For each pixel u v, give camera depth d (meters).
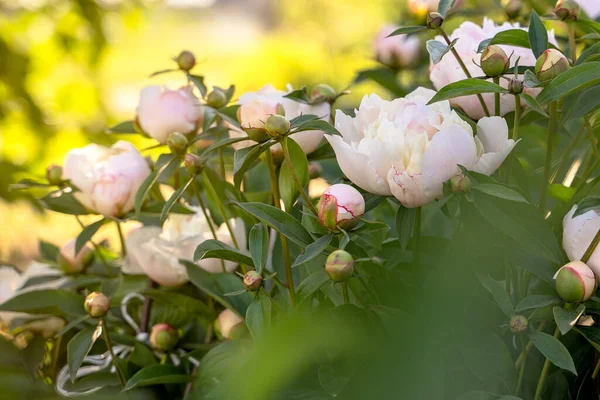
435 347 1.67
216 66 10.20
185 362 2.03
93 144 2.04
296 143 1.83
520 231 1.73
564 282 1.69
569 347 1.81
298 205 1.93
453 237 1.81
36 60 4.31
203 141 2.13
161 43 9.88
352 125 1.81
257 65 7.96
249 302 1.95
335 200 1.72
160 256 2.02
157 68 8.09
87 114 4.45
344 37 8.85
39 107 3.98
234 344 1.92
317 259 1.88
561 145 2.08
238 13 13.73
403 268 1.88
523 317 1.70
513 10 2.06
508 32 1.80
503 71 1.76
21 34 4.20
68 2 4.07
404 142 1.74
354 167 1.75
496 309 1.79
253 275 1.75
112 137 3.81
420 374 1.65
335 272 1.69
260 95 1.92
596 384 1.82
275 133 1.75
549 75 1.71
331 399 1.75
